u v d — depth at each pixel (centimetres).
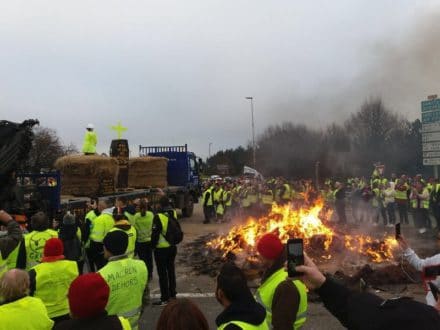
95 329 283
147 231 1000
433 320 190
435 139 1942
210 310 788
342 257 1158
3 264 515
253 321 280
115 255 437
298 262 246
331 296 222
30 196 1034
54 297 464
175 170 2550
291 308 339
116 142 1764
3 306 334
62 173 1389
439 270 438
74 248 706
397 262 1064
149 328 695
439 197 1656
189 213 2586
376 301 208
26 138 945
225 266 305
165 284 815
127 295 432
